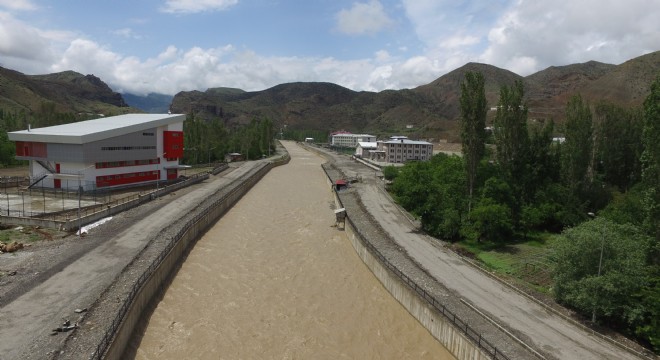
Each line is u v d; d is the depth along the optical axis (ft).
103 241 166.71
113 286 124.36
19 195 244.22
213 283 150.41
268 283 153.28
